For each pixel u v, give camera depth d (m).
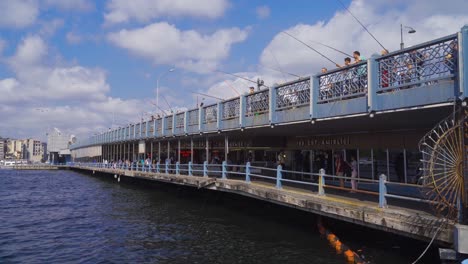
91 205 28.92
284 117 15.52
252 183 18.73
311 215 17.70
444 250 8.34
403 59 10.25
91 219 22.48
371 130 17.48
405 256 11.92
